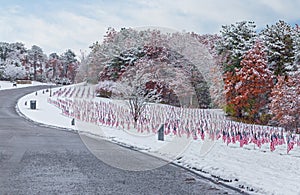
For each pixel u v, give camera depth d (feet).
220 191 23.47
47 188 23.13
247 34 115.24
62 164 31.81
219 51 112.88
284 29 106.01
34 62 383.24
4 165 30.42
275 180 26.66
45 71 386.32
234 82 99.55
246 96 94.58
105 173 28.58
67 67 380.99
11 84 278.46
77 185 24.26
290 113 72.54
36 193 21.81
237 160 36.24
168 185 25.03
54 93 179.83
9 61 381.19
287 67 95.55
